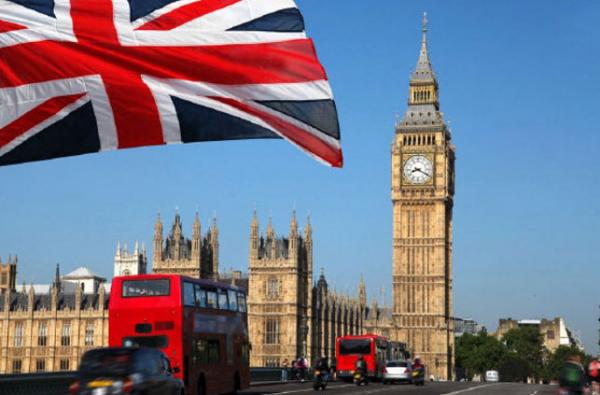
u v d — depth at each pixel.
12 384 46.75
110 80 24.98
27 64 24.45
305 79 26.47
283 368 105.38
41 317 193.50
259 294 178.62
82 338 191.50
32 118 24.28
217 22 26.02
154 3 25.75
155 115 25.20
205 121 25.58
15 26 24.55
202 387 54.75
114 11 25.34
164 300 51.12
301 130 26.39
